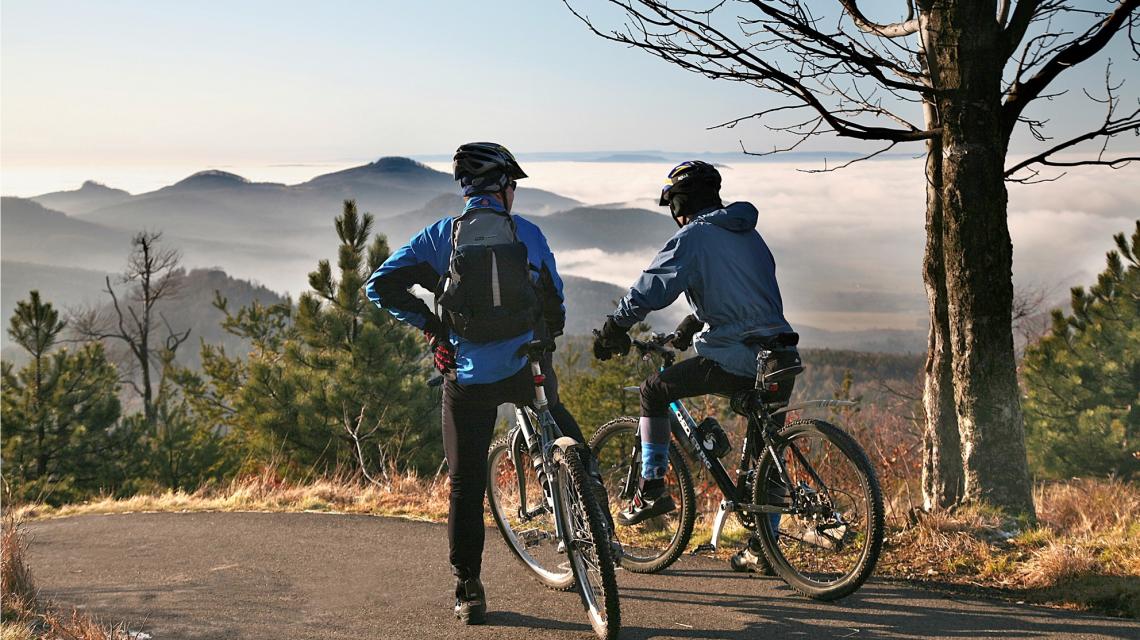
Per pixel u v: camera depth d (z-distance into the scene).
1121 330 12.54
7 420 19.22
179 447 18.95
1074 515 5.34
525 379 3.61
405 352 15.65
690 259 3.97
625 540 4.71
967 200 4.70
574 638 3.49
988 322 4.74
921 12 4.80
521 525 4.44
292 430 14.65
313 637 3.56
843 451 3.68
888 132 4.96
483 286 3.42
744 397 4.02
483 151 3.60
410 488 7.19
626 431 4.57
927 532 4.59
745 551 4.35
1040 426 12.51
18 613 3.69
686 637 3.45
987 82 4.66
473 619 3.69
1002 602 3.78
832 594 3.79
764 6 4.77
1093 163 4.78
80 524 6.11
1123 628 3.38
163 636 3.57
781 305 4.07
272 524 5.79
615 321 4.13
